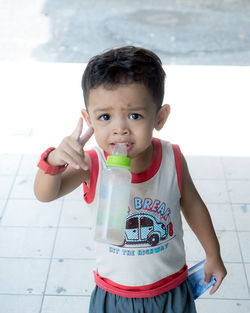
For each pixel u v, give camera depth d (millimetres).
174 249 1357
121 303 1354
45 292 2211
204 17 5465
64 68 4477
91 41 5000
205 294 2184
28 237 2533
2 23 5359
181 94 3990
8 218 2664
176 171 1316
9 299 2174
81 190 2896
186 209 1459
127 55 1114
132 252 1311
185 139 3375
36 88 4102
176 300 1386
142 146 1129
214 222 2629
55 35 5113
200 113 3703
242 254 2418
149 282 1340
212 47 4852
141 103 1086
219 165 3096
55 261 2385
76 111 3732
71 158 1088
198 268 1483
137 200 1287
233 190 2875
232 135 3418
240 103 3840
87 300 2166
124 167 1070
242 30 5180
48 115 3684
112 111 1096
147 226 1303
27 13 5602
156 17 5469
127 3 5816
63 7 5758
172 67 4469
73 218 2664
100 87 1076
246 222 2631
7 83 4188
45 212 2707
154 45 4898
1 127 3516
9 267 2346
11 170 3061
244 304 2139
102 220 1123
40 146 3303
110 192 1109
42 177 1168
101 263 1358
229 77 4266
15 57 4695
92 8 5719
